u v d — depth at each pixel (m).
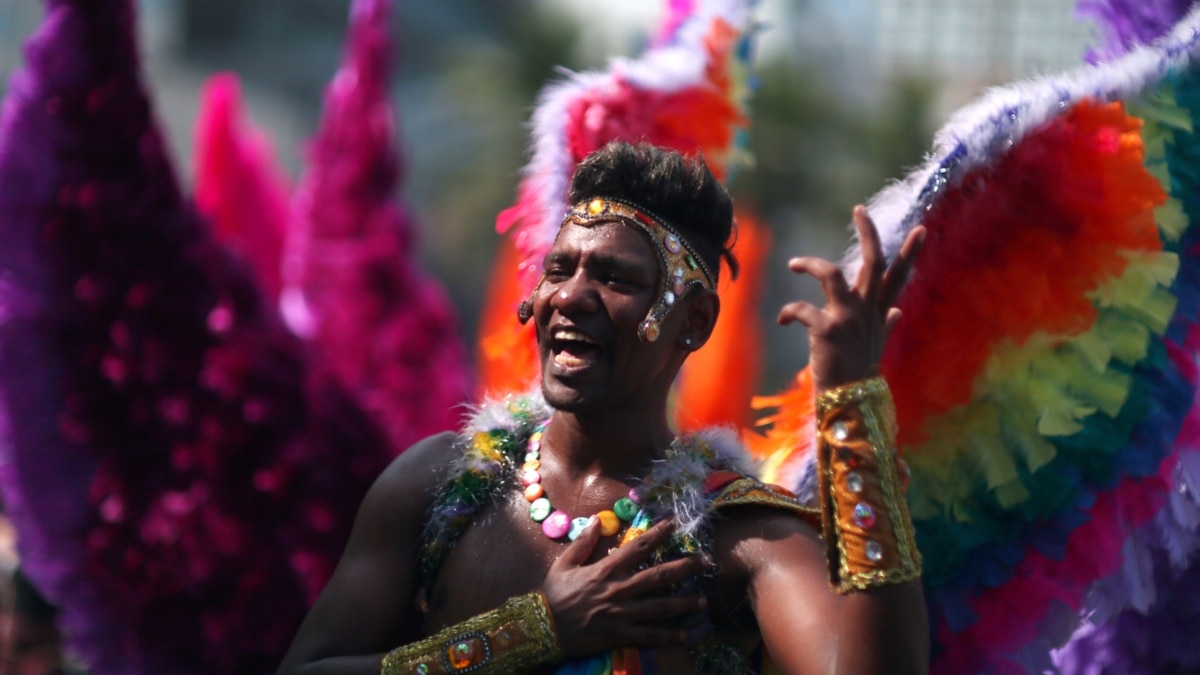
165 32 24.00
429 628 2.26
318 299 4.13
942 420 2.52
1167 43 2.46
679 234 2.20
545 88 2.80
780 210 14.64
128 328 2.97
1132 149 2.40
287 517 3.01
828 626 2.02
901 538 1.94
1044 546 2.52
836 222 14.33
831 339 1.96
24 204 2.94
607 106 2.78
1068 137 2.40
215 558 2.97
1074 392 2.46
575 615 2.10
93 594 3.00
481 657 2.12
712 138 2.86
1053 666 2.63
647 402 2.24
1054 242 2.42
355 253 4.11
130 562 2.98
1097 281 2.42
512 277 2.97
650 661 2.12
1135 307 2.44
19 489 2.97
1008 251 2.44
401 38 24.00
